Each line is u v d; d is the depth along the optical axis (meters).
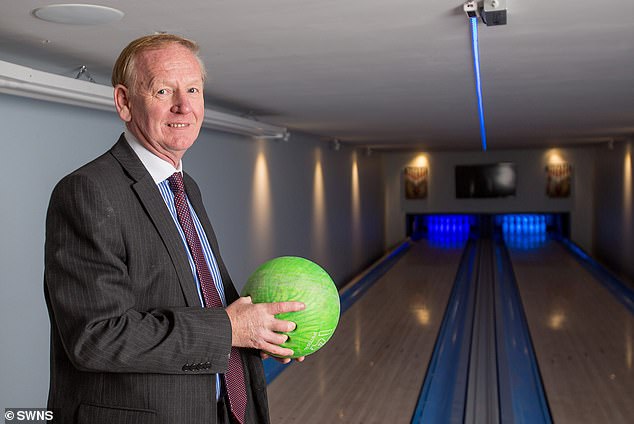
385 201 12.18
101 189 1.04
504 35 2.51
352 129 6.82
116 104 1.17
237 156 5.55
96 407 1.08
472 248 11.34
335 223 8.92
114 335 0.98
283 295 1.15
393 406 3.83
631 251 8.34
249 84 3.69
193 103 1.14
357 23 2.29
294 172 7.19
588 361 4.59
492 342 5.22
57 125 3.14
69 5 1.98
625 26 2.38
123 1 1.96
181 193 1.20
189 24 2.27
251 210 5.86
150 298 1.09
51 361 1.14
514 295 7.08
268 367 4.46
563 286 7.50
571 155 11.21
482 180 11.55
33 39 2.44
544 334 5.35
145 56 1.11
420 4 2.05
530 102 4.63
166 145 1.14
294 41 2.58
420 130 7.02
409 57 2.93
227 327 1.06
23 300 2.94
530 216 13.33
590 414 3.64
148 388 1.07
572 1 2.04
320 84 3.71
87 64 2.95
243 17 2.18
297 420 3.61
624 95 4.29
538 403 3.88
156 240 1.10
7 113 2.82
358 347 5.07
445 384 4.22
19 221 2.90
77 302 1.00
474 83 3.72
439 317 6.09
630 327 5.53
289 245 6.97
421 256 10.38
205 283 1.19
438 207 11.91
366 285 7.81
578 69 3.29
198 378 1.10
